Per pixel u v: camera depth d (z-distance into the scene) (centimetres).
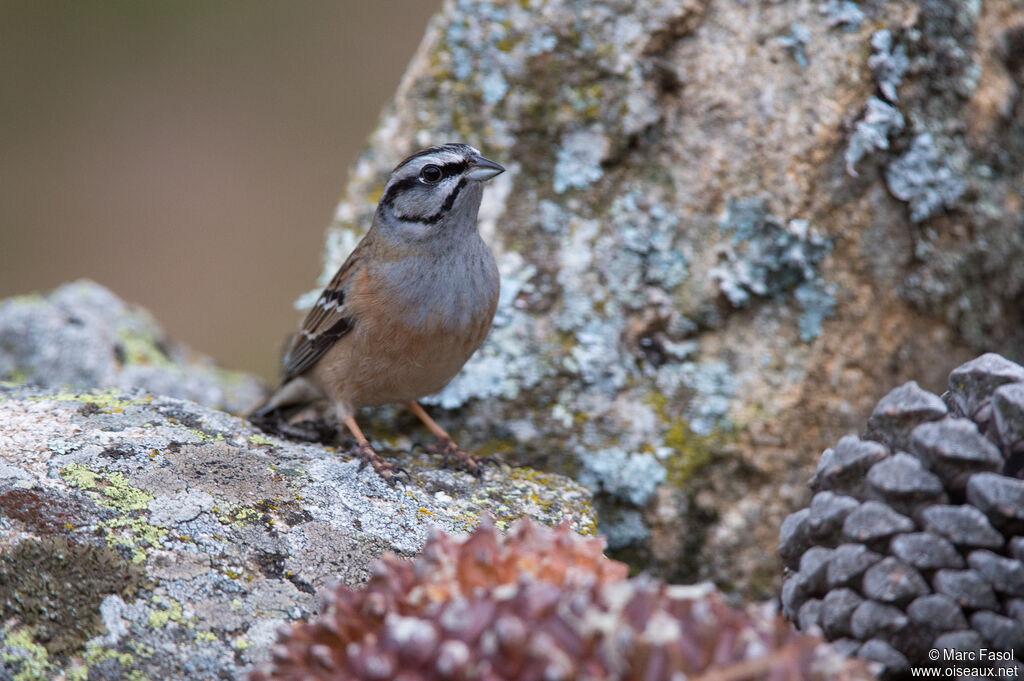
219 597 523
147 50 1753
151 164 1630
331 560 565
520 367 830
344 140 1664
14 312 951
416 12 1853
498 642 353
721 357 829
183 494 584
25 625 487
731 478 798
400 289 747
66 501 557
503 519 664
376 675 362
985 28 898
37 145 1619
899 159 841
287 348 930
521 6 916
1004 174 895
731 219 843
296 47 1788
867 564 454
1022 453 460
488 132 904
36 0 1811
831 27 852
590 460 802
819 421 816
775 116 845
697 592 384
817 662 376
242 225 1571
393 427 835
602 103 887
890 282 839
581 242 865
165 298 1482
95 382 931
